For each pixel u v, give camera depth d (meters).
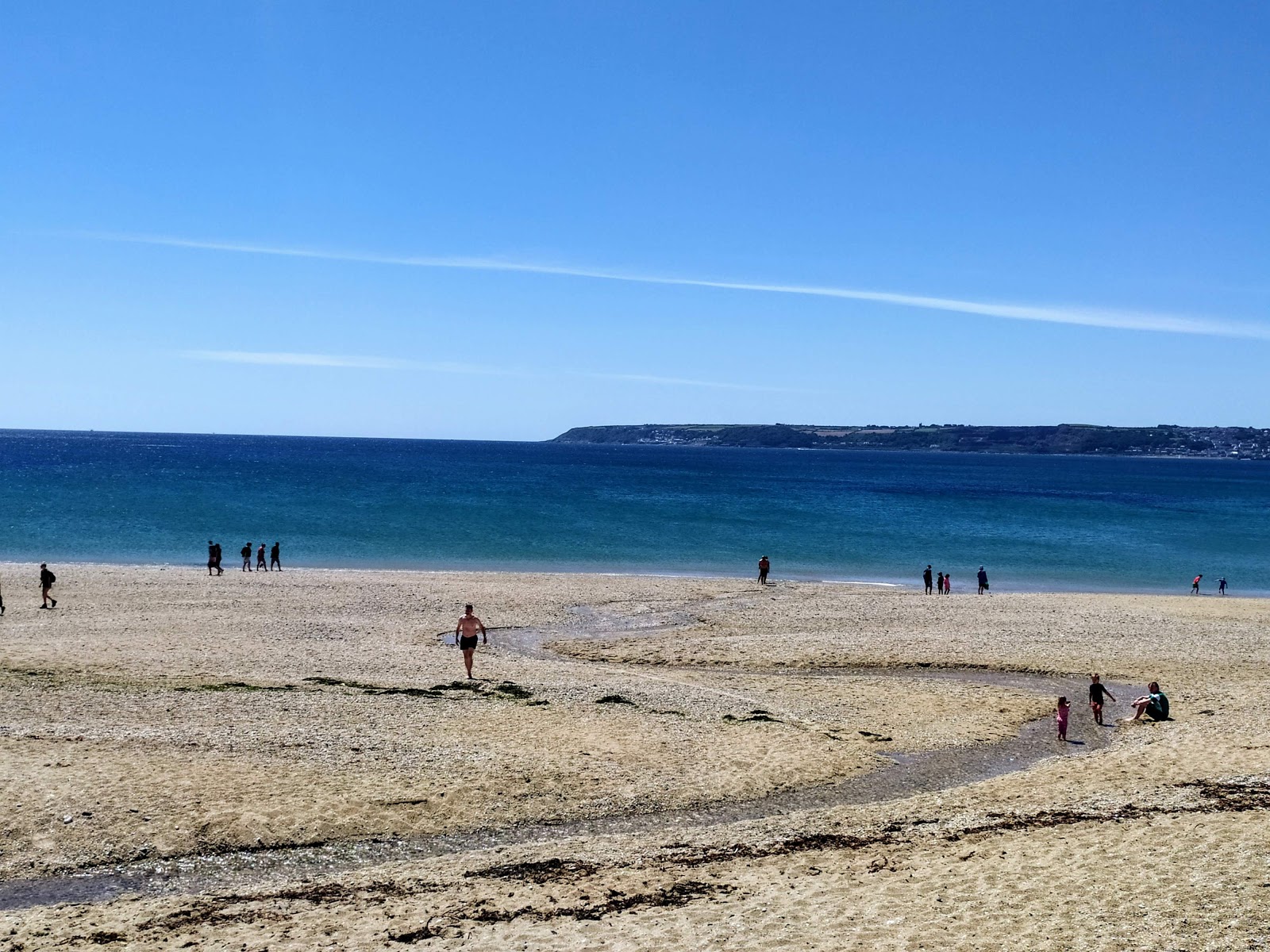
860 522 88.56
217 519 76.44
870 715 23.80
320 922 11.66
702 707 23.59
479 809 16.45
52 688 22.86
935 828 14.88
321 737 19.66
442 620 36.84
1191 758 18.72
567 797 17.12
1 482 111.25
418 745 19.48
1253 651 32.44
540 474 166.88
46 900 12.97
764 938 10.77
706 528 79.81
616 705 23.34
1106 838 13.66
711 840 14.75
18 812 15.12
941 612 40.69
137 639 29.72
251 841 14.85
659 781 18.09
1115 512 109.06
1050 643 33.56
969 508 109.81
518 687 24.75
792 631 36.06
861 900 11.84
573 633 35.78
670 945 10.70
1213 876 11.68
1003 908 11.24
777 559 63.72
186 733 19.47
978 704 25.05
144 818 15.23
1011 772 19.75
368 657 28.47
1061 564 65.00
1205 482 195.88
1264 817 14.07
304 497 98.81
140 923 11.70
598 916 11.67
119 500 90.75
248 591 41.44
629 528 79.12
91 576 44.94
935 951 10.14
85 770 16.98
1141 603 44.09
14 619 33.28
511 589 45.22
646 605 42.00
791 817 15.91
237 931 11.41
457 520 81.19
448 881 13.08
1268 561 68.31
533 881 13.04
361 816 15.88
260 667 26.11
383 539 67.50
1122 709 25.11
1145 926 10.40
